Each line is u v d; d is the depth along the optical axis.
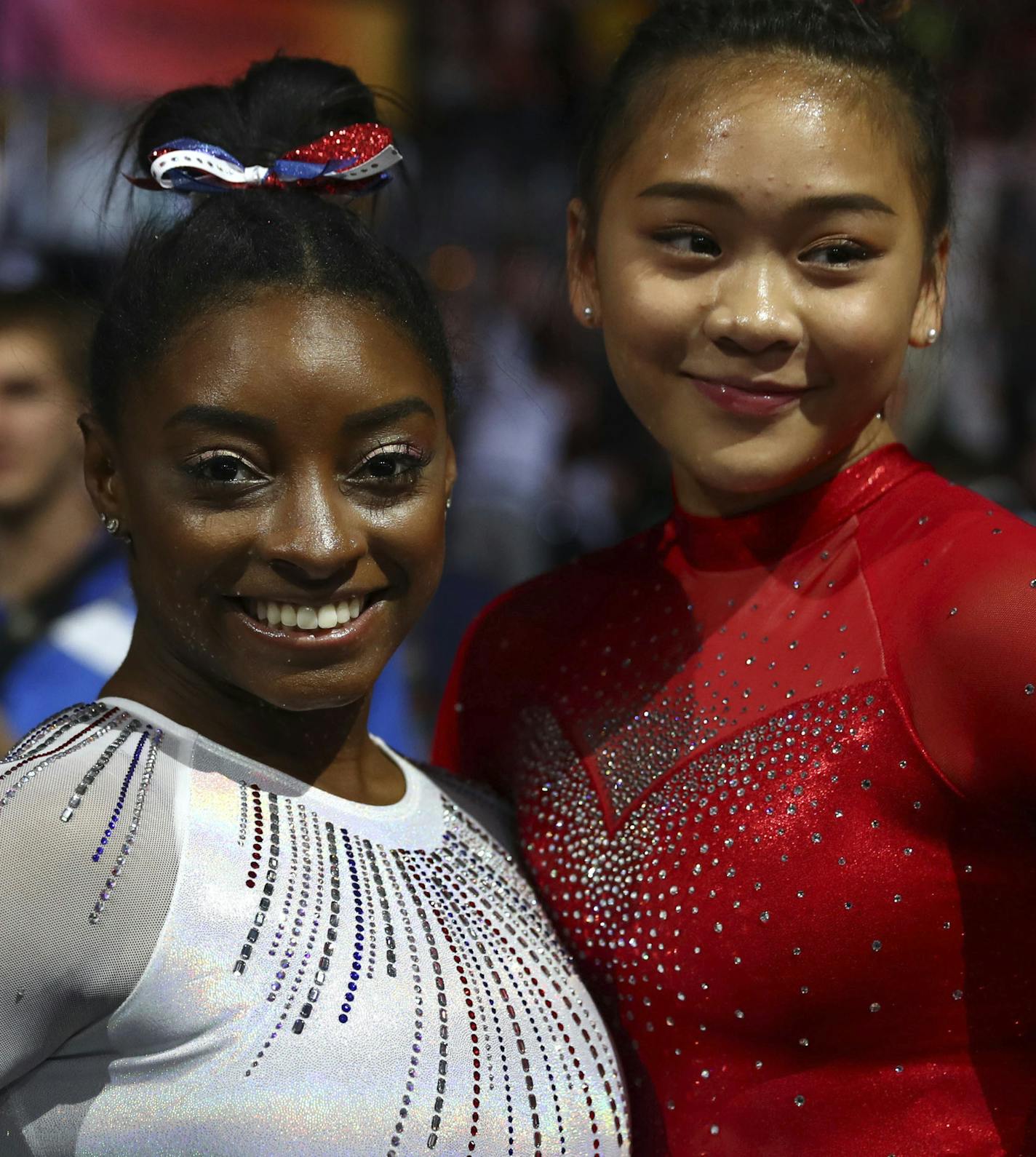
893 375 1.21
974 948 1.14
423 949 1.12
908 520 1.22
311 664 1.10
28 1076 1.05
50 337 1.90
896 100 1.19
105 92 3.29
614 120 1.25
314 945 1.07
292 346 1.06
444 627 3.37
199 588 1.09
